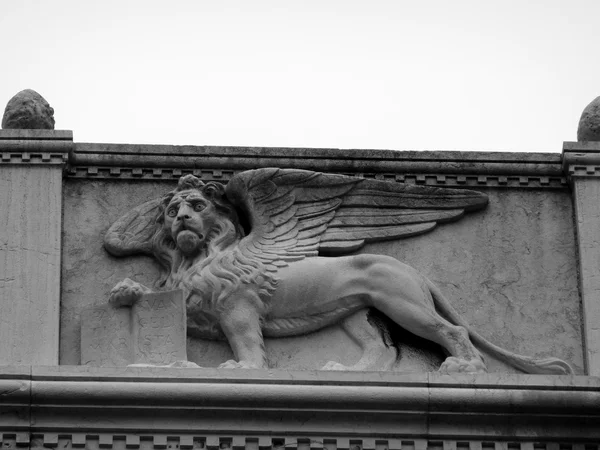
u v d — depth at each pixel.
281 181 16.61
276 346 16.19
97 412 15.13
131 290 15.97
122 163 16.69
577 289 16.48
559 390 15.39
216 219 16.50
